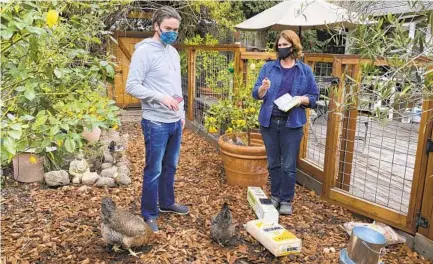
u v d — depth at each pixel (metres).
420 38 1.36
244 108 4.23
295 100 3.07
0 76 1.79
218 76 5.68
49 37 2.07
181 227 3.05
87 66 2.82
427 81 1.35
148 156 2.88
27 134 1.78
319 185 3.85
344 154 3.64
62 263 2.49
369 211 3.25
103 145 4.51
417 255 2.79
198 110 6.48
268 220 3.04
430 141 2.72
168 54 2.81
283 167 3.35
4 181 3.82
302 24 4.78
